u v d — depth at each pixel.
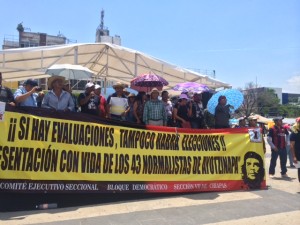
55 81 7.09
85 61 16.58
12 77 17.66
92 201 6.88
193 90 11.00
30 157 6.31
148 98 9.27
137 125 7.34
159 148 7.51
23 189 6.20
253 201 7.22
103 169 6.90
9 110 6.27
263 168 8.52
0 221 5.71
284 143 10.42
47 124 6.52
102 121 7.02
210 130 8.12
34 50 12.63
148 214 6.23
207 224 5.78
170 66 14.72
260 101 83.00
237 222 5.90
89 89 7.86
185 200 7.18
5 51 12.21
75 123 6.76
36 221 5.75
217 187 7.98
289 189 8.46
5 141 6.17
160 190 7.39
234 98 9.94
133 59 15.36
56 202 6.60
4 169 6.11
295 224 5.86
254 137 8.53
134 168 7.20
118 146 7.11
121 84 8.55
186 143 7.82
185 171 7.71
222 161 8.12
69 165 6.61
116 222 5.79
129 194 7.20
